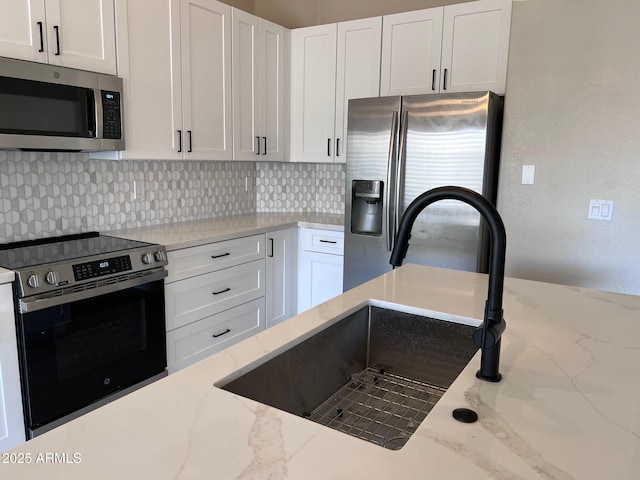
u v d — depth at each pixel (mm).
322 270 3549
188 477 684
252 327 3264
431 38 3158
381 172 3018
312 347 1303
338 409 1301
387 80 3363
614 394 955
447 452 753
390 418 1247
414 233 2920
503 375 1034
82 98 2318
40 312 1958
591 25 2375
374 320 1577
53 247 2383
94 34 2381
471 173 2729
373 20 3369
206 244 2793
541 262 2625
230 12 3174
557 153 2523
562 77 2469
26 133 2094
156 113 2746
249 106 3420
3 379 1890
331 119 3643
